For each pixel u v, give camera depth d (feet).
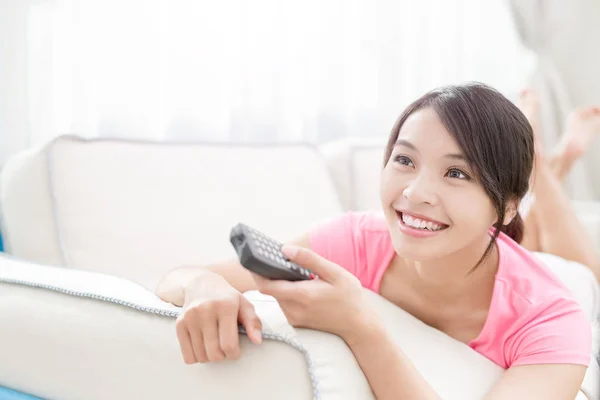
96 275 2.55
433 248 2.35
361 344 1.95
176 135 5.59
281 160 4.67
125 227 3.66
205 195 4.09
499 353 2.70
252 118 5.91
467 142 2.23
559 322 2.54
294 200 4.51
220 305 1.85
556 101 7.51
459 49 7.09
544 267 2.89
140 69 5.38
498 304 2.65
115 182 3.74
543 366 2.43
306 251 1.93
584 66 8.16
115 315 2.13
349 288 1.94
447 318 2.88
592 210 6.37
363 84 6.60
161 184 3.94
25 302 2.35
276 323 1.98
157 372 2.00
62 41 5.04
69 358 2.20
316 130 6.32
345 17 6.40
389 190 2.40
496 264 2.78
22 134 4.88
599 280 5.35
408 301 2.94
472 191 2.28
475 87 2.38
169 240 3.78
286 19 6.05
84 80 5.14
